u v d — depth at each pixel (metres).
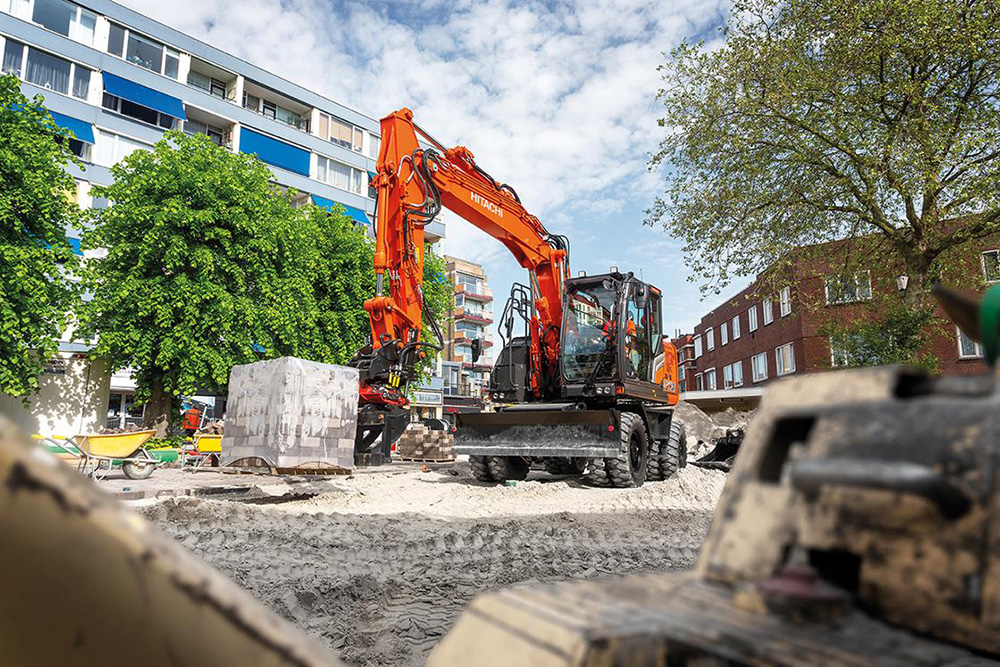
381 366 10.66
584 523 7.50
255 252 23.06
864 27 13.07
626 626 0.67
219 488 9.93
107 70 30.66
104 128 30.08
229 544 5.94
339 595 4.36
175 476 12.44
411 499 9.44
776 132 14.60
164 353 20.42
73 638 0.46
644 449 11.44
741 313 38.62
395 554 5.68
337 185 41.22
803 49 14.22
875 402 0.79
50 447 10.58
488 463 11.48
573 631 0.64
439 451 18.98
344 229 28.73
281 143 38.19
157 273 21.95
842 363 13.67
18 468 0.45
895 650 0.65
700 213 15.78
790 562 0.81
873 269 15.34
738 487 0.89
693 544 6.41
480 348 12.44
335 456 9.29
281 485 10.90
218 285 21.78
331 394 9.34
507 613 0.73
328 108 41.31
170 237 21.36
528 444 10.88
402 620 3.85
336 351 25.94
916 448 0.73
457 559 5.54
